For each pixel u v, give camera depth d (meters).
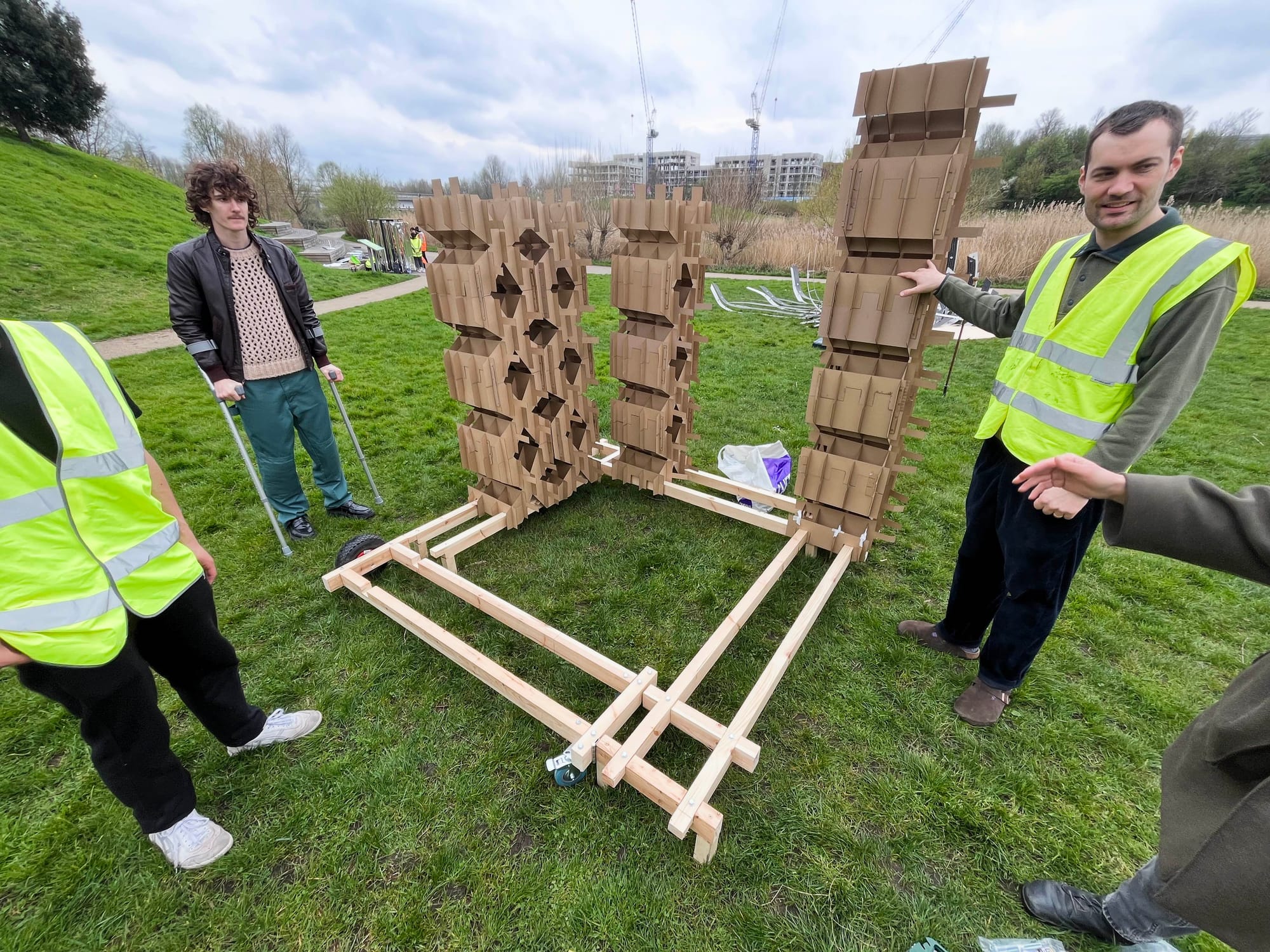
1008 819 1.83
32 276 8.93
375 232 23.36
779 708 2.23
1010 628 1.98
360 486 3.93
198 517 3.48
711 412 5.42
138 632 1.52
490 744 2.07
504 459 3.00
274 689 2.29
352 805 1.86
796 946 1.52
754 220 17.39
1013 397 1.83
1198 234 1.43
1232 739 0.95
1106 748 2.07
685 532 3.41
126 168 19.66
